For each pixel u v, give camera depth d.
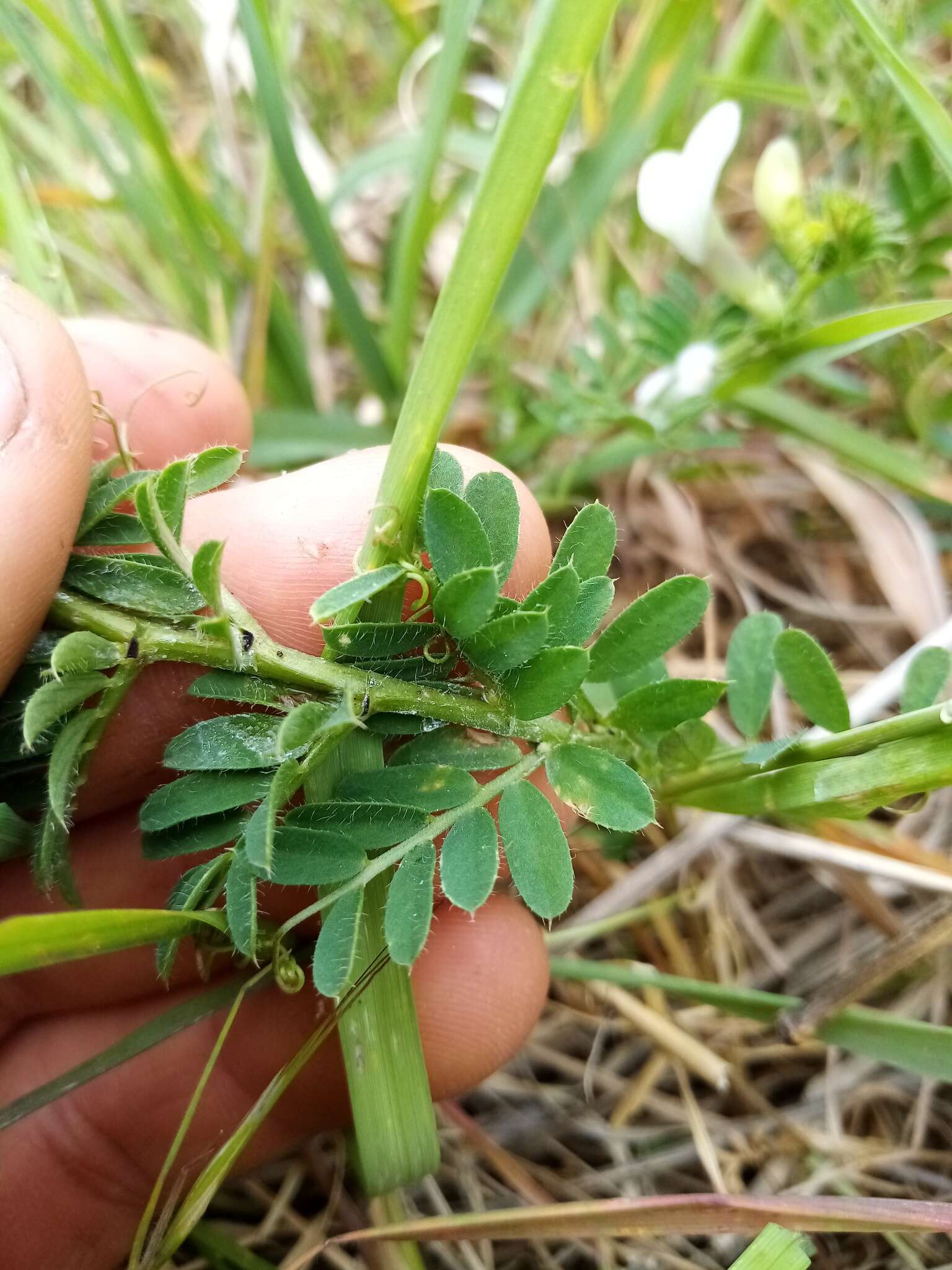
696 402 0.14
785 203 0.12
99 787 0.12
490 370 0.18
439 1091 0.12
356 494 0.12
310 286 0.19
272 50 0.14
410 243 0.15
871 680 0.16
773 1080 0.14
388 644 0.08
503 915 0.12
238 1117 0.13
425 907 0.08
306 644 0.12
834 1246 0.12
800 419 0.15
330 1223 0.13
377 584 0.07
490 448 0.18
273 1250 0.13
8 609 0.09
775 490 0.18
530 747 0.11
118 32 0.13
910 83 0.10
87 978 0.13
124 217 0.18
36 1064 0.13
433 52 0.18
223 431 0.14
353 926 0.08
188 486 0.09
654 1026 0.13
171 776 0.12
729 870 0.15
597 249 0.18
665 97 0.15
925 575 0.15
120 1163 0.13
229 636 0.08
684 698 0.09
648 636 0.09
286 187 0.15
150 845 0.09
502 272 0.07
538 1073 0.15
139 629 0.08
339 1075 0.12
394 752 0.09
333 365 0.20
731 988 0.12
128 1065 0.12
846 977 0.10
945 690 0.12
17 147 0.18
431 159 0.15
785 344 0.12
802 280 0.12
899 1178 0.13
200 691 0.09
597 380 0.15
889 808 0.10
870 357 0.16
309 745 0.08
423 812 0.08
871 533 0.16
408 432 0.08
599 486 0.18
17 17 0.15
